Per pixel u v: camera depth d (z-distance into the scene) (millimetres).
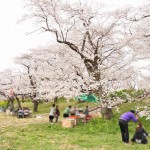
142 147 12547
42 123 23281
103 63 23484
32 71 40375
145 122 20109
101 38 21781
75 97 21984
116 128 17891
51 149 12156
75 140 14344
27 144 13281
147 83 20922
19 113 33312
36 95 38969
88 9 20938
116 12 20656
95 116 22984
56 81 22203
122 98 22531
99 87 21141
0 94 44531
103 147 12680
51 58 23734
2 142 13625
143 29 20031
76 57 22688
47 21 20531
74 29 21719
